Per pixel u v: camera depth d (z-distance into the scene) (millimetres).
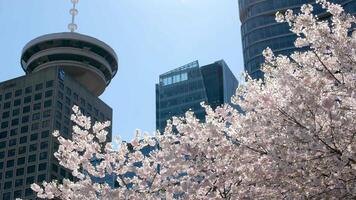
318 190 11594
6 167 119562
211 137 12516
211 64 143875
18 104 128375
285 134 11211
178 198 13148
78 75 151750
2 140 124250
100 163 13227
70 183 13039
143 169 12906
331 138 10914
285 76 11906
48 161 115750
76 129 13461
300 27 12367
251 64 105812
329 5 12359
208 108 13617
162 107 136000
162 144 12781
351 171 10844
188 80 137250
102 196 12531
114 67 161500
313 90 11570
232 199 12312
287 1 106250
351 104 11258
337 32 11859
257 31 107750
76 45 148875
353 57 11391
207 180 12195
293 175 11758
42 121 122688
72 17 157375
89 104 137625
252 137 12305
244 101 12883
